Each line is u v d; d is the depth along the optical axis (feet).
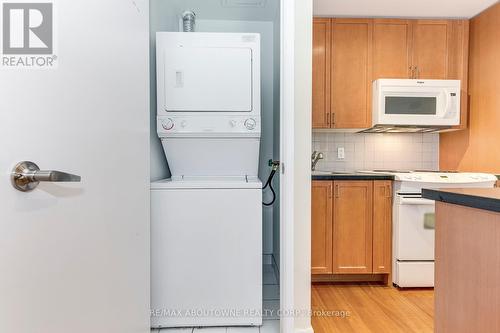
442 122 8.31
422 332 5.47
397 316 6.06
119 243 3.64
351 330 5.54
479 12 8.21
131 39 3.96
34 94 2.30
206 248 5.35
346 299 6.84
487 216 2.54
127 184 3.86
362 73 8.48
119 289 3.63
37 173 2.17
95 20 3.07
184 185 5.31
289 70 4.80
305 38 4.87
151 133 6.02
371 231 7.45
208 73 5.93
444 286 3.11
